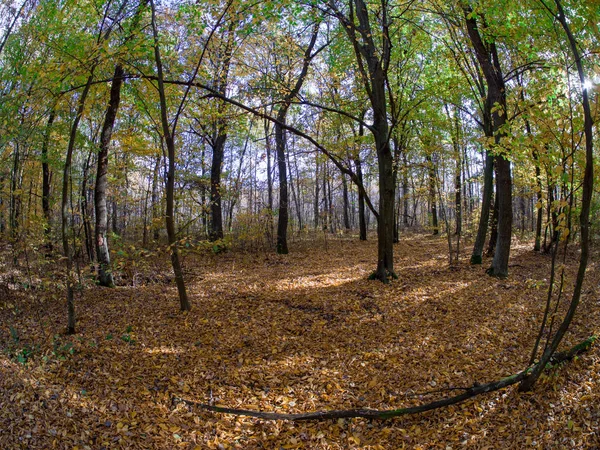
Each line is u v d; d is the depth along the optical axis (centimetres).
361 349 700
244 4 765
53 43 722
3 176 1066
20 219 1034
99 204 1071
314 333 769
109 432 445
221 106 1234
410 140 1828
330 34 1433
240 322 818
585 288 946
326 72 1399
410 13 1209
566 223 484
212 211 1811
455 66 1313
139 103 1009
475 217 2219
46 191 1309
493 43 1055
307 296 992
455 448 441
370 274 1191
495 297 944
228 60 1180
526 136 504
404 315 845
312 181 2783
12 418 415
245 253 1803
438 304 903
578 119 459
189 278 1259
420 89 1547
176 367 628
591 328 684
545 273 1195
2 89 759
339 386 585
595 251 1441
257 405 540
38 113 840
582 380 510
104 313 841
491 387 511
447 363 634
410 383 584
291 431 486
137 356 652
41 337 669
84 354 630
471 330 746
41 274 927
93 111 1161
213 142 1809
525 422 462
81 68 680
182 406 524
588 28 481
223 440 464
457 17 1055
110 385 550
